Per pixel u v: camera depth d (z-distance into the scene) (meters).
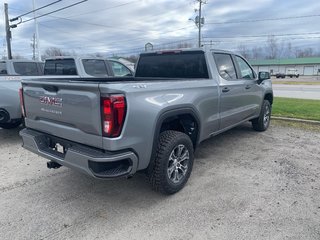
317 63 78.00
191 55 4.82
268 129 7.20
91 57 8.35
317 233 2.89
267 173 4.38
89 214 3.29
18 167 4.73
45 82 3.40
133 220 3.16
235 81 5.20
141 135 3.10
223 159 5.01
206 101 4.27
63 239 2.84
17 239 2.84
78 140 3.15
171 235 2.89
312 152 5.36
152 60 5.36
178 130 4.09
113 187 3.97
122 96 2.89
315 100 12.96
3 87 5.65
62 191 3.87
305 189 3.84
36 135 3.66
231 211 3.30
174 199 3.61
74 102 3.07
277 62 81.81
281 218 3.15
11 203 3.54
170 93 3.55
